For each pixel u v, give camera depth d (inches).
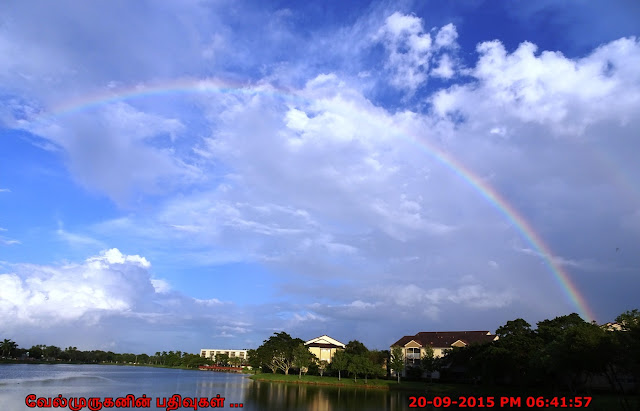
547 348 2422.5
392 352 4862.2
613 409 2135.8
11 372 5733.3
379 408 2635.3
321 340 6968.5
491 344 3348.9
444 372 4621.1
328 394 3484.3
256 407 2578.7
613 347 1996.8
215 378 5531.5
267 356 5516.7
